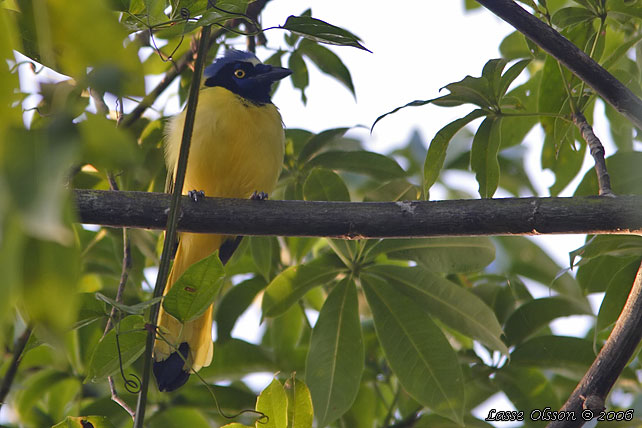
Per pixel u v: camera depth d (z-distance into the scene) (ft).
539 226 20.22
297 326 29.07
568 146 27.73
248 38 31.14
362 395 28.30
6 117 6.29
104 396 26.91
